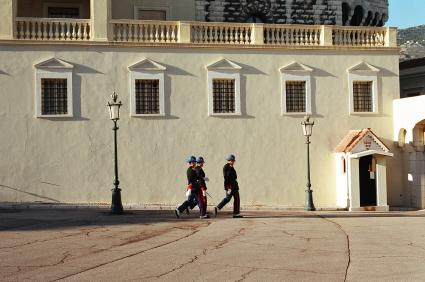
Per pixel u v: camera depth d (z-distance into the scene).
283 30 31.09
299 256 13.39
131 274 11.45
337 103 31.58
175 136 29.42
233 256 13.39
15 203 27.58
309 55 31.27
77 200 28.19
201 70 29.84
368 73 32.06
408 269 11.94
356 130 31.56
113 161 28.64
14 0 27.80
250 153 30.28
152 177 29.06
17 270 11.82
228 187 22.84
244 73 30.38
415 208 31.30
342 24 37.84
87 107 28.45
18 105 27.81
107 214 23.59
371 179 30.97
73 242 15.44
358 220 21.48
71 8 32.66
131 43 28.95
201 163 22.31
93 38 28.55
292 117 30.88
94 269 11.92
